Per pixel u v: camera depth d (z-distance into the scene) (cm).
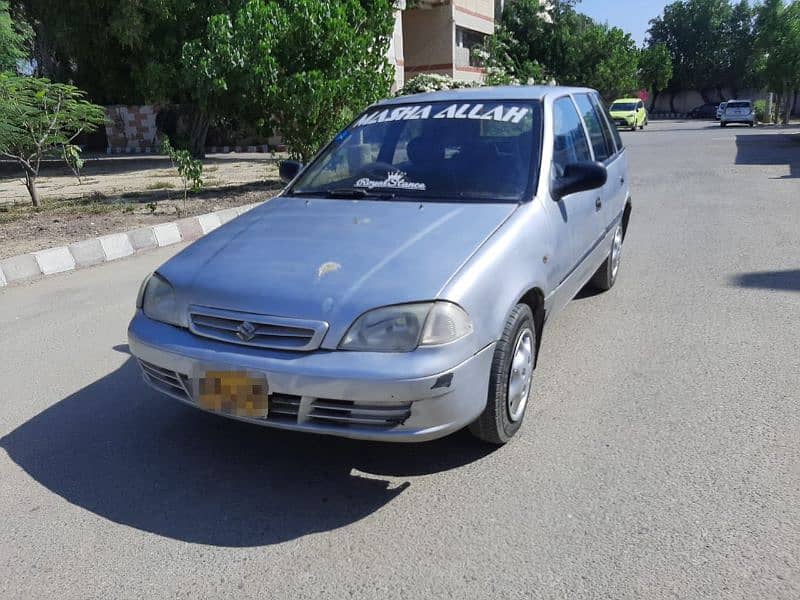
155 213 1052
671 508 302
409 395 287
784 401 398
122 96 2262
